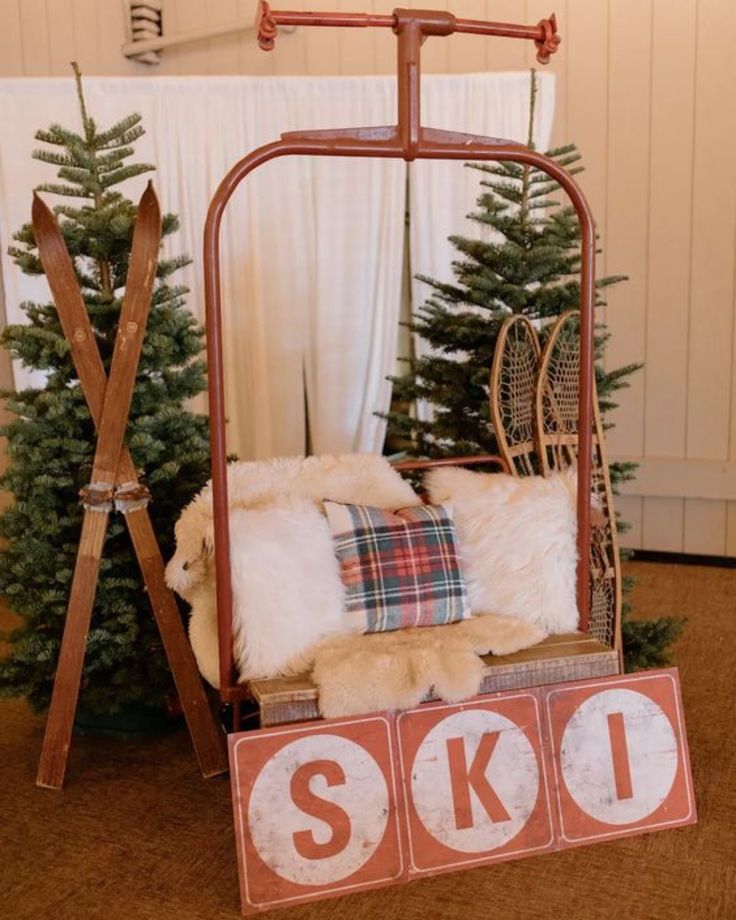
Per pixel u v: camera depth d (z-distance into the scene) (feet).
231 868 6.64
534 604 7.34
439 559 7.32
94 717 8.72
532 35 6.84
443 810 6.42
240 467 7.67
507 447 8.51
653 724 6.92
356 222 12.95
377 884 6.23
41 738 8.76
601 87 13.67
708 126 13.24
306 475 7.73
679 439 14.10
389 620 7.11
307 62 14.75
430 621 7.23
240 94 12.82
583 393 7.35
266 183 12.98
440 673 6.48
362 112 12.87
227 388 13.44
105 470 7.47
